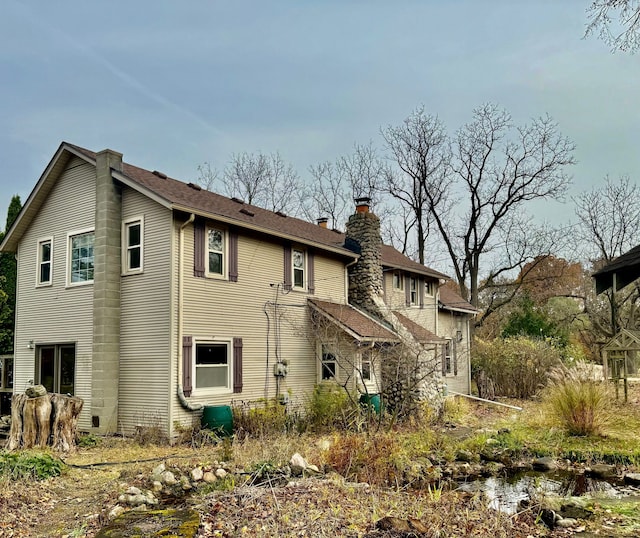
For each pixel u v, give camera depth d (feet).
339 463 29.17
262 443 33.19
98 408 42.73
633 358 90.33
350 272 65.10
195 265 43.91
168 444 39.52
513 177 103.04
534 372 74.69
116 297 44.47
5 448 34.30
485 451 37.40
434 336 66.28
